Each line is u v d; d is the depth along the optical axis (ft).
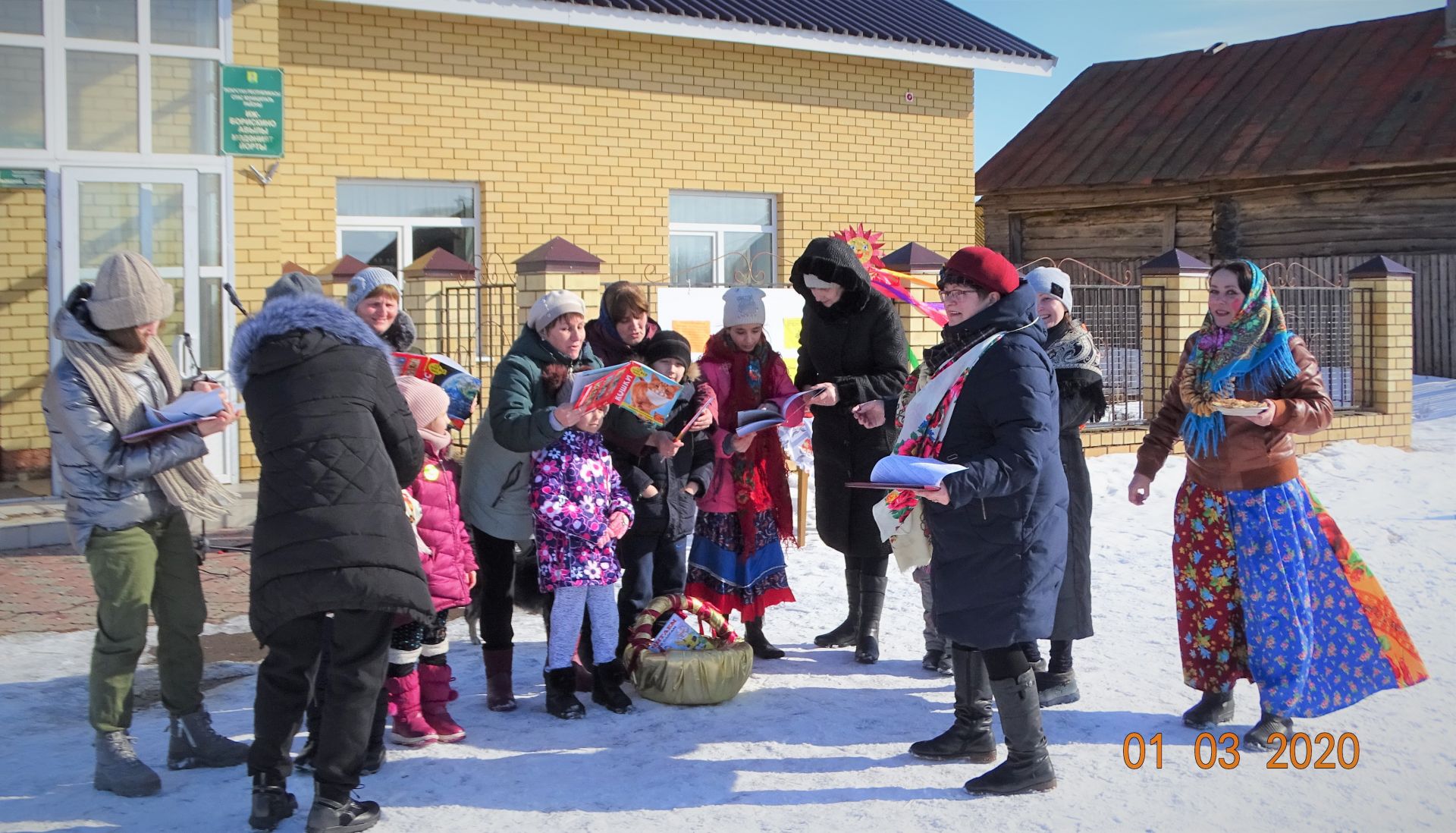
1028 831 12.72
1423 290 66.39
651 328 18.35
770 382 18.95
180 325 29.71
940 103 49.42
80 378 13.12
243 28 30.17
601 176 42.27
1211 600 15.66
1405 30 78.18
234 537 27.02
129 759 13.66
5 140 27.76
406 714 15.26
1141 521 30.71
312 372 12.41
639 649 17.25
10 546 25.73
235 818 13.08
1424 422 52.21
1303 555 15.25
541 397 16.03
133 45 28.76
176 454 13.39
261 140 30.27
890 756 14.98
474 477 16.62
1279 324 15.33
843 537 19.08
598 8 39.42
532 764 14.69
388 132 38.60
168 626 14.24
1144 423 40.93
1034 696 13.70
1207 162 74.28
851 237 28.50
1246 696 17.34
